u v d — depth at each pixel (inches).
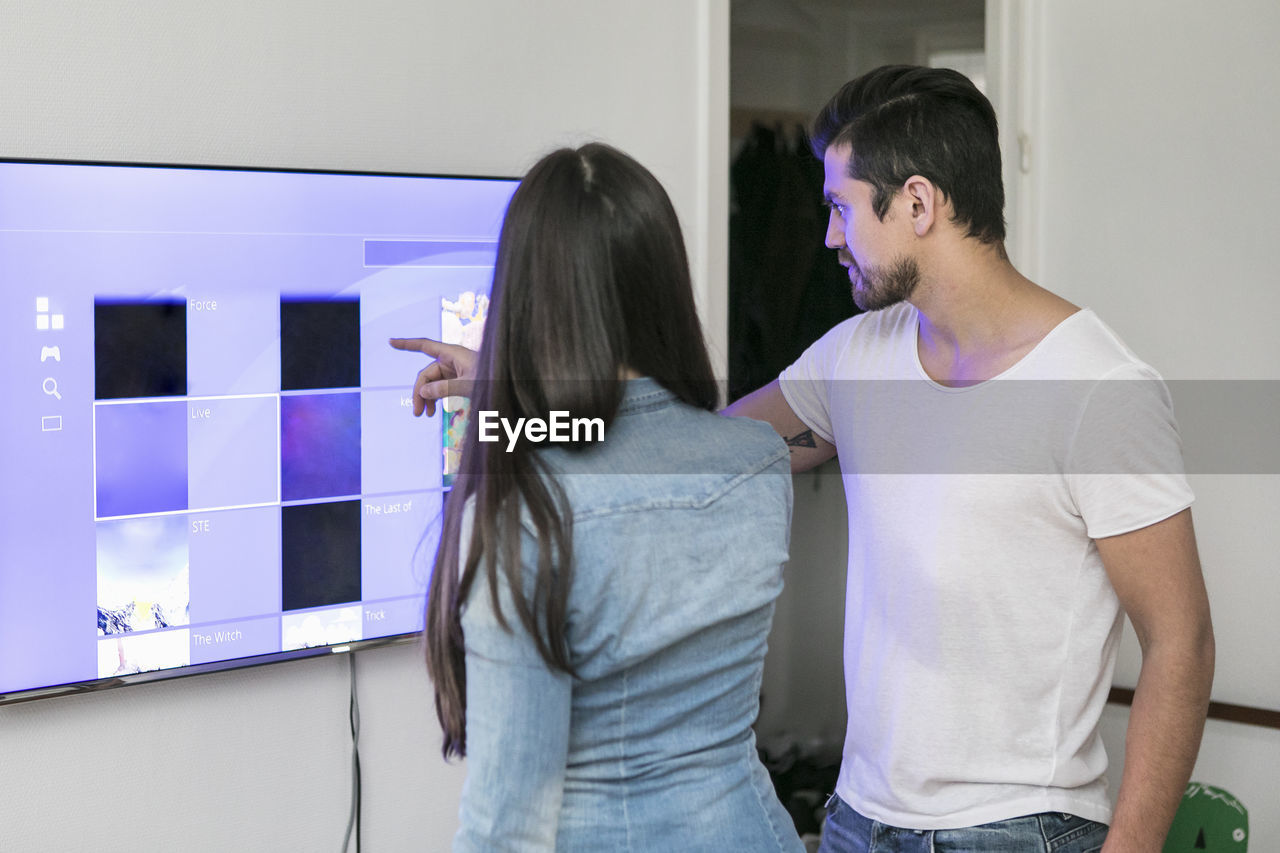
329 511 80.0
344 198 79.0
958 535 57.2
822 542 110.7
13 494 69.4
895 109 57.4
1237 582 110.4
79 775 75.6
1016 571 56.5
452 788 90.8
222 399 75.5
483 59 88.5
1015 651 56.9
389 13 84.2
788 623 109.5
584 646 38.4
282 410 77.7
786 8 105.1
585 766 40.0
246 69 78.9
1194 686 53.1
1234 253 109.7
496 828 37.3
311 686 84.1
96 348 71.1
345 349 79.9
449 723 41.3
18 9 71.0
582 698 39.7
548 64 91.5
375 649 84.8
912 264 58.3
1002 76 117.4
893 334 63.7
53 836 74.8
